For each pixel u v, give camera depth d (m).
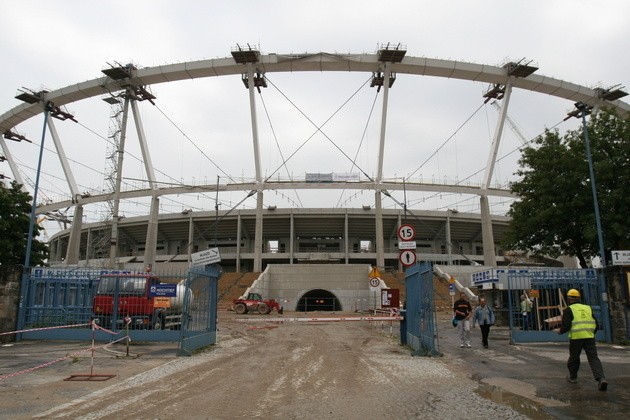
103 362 11.84
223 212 69.88
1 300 16.88
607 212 24.66
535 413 6.73
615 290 16.25
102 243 68.81
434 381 9.18
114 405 7.27
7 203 35.22
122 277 17.12
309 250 77.38
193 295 14.07
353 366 11.13
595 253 27.80
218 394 8.05
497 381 9.13
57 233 86.00
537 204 27.20
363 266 53.28
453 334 20.53
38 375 9.95
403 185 60.03
